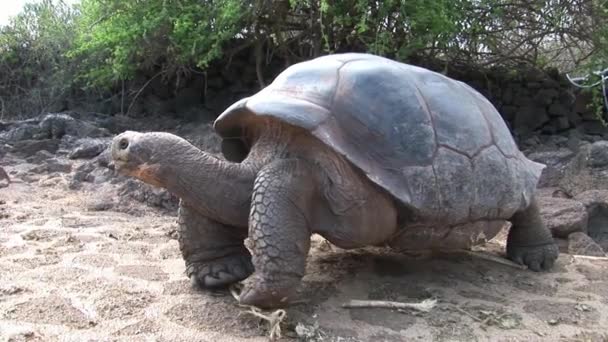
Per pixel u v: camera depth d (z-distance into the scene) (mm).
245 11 7336
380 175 2809
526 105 8852
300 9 7711
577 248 4379
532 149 8156
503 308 3111
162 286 3273
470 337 2754
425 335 2754
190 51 7832
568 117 8852
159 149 2842
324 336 2666
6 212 5254
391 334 2740
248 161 3025
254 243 2703
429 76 3354
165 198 5508
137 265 3672
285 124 2881
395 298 3180
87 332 2637
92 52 9539
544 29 8172
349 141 2828
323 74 3068
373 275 3521
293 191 2754
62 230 4637
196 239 3139
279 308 2820
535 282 3572
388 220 2951
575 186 5625
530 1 7781
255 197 2748
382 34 6629
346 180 2836
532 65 8812
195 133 8531
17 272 3473
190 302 3012
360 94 2959
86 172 6730
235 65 9367
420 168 2904
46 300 2996
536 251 3812
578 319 3018
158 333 2648
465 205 3033
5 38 11312
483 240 3354
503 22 8070
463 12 7277
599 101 8156
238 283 3186
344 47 7898
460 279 3539
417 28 6863
